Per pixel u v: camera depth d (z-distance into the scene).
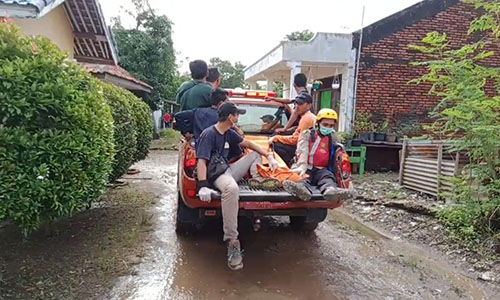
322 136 4.14
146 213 5.43
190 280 3.42
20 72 3.13
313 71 11.18
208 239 4.51
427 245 4.48
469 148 4.44
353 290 3.33
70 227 4.65
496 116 4.09
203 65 4.50
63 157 3.42
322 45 9.38
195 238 4.52
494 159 4.12
